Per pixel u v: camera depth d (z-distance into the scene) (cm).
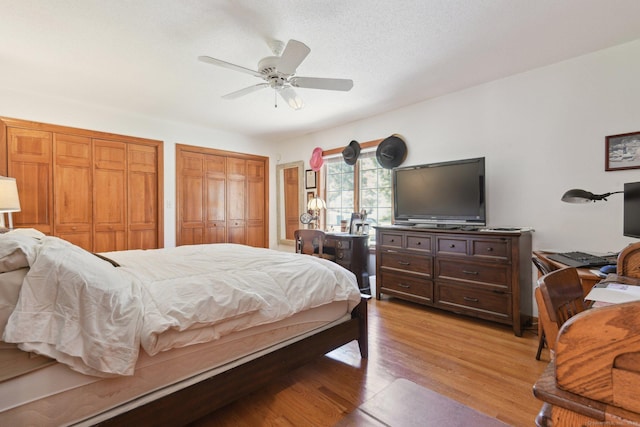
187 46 238
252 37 226
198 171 475
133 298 128
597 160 254
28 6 188
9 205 278
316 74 288
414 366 209
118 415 117
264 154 557
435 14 200
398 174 362
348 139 454
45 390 106
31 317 108
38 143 344
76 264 125
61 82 306
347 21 207
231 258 221
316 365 212
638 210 183
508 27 216
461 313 295
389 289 353
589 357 50
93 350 109
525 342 247
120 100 358
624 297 114
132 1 185
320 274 201
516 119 295
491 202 313
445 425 146
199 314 135
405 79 301
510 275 264
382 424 148
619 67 243
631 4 192
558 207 273
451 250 301
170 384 133
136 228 413
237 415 161
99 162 384
